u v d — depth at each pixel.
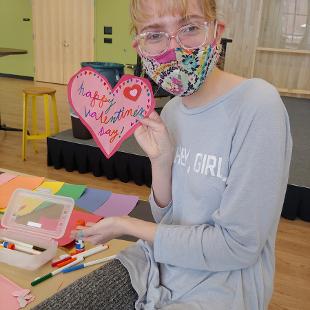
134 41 0.85
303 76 6.07
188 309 0.78
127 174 3.09
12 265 0.96
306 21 5.86
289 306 1.82
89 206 1.32
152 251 0.96
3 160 3.46
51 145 3.29
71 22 6.90
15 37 7.52
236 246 0.77
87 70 0.94
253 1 5.85
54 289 0.88
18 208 1.12
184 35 0.80
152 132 0.92
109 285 0.86
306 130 4.12
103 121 0.94
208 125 0.85
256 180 0.74
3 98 5.98
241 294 0.80
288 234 2.47
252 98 0.78
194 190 0.86
